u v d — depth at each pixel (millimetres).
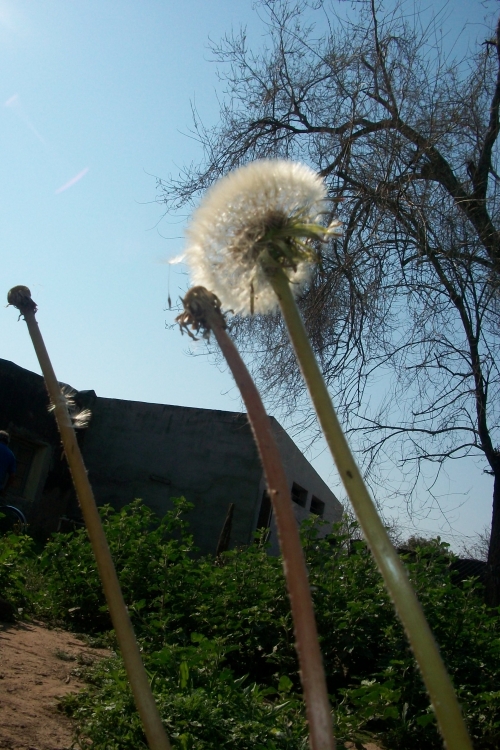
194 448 15445
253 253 1138
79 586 5973
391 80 8602
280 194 1180
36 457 14172
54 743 2953
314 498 18438
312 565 5848
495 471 8281
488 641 4965
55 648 4656
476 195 8367
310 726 879
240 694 3531
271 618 5250
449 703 827
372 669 5066
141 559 6016
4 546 6004
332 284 8086
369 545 931
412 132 8492
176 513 6938
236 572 5723
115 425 16078
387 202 7895
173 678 3570
